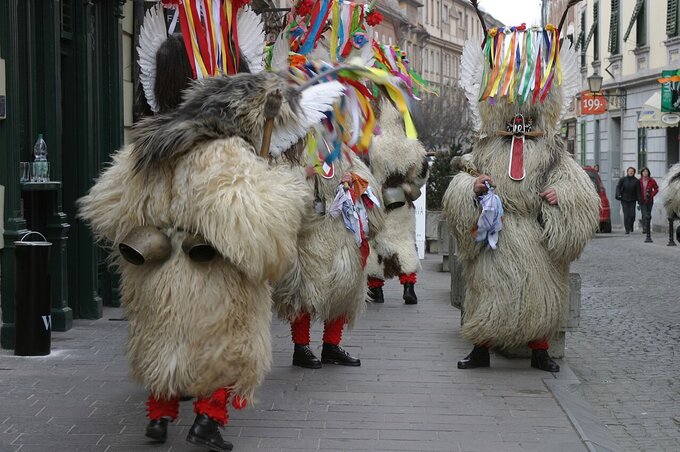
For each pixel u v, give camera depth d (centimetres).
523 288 714
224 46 628
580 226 709
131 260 501
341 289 735
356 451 544
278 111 508
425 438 572
